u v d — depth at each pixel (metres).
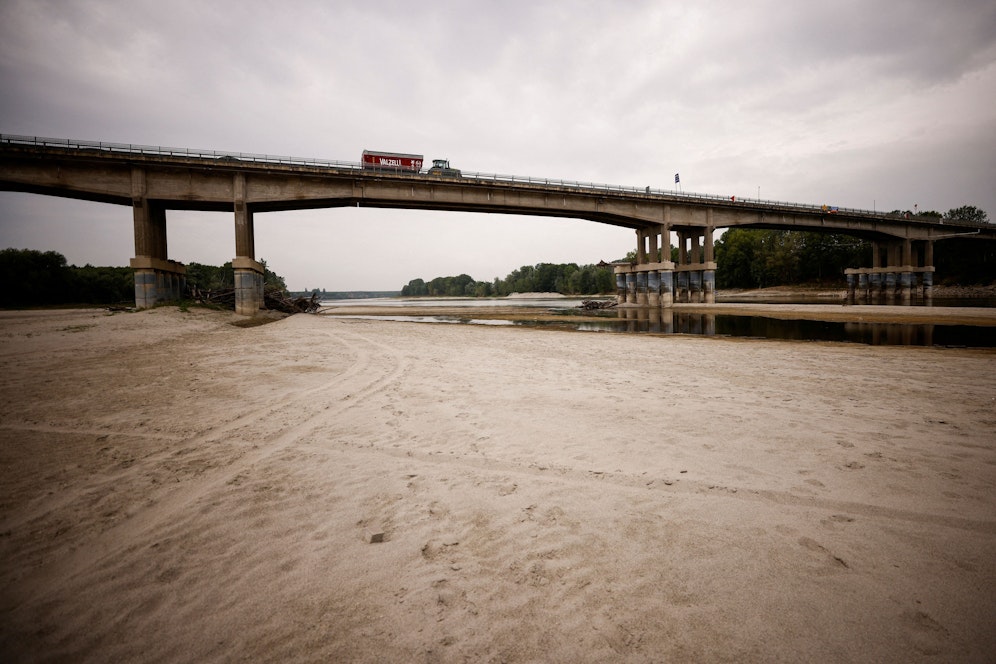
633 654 2.60
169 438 6.44
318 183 45.94
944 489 4.56
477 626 2.84
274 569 3.45
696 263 76.62
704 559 3.45
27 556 3.63
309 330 26.58
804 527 3.88
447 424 7.01
